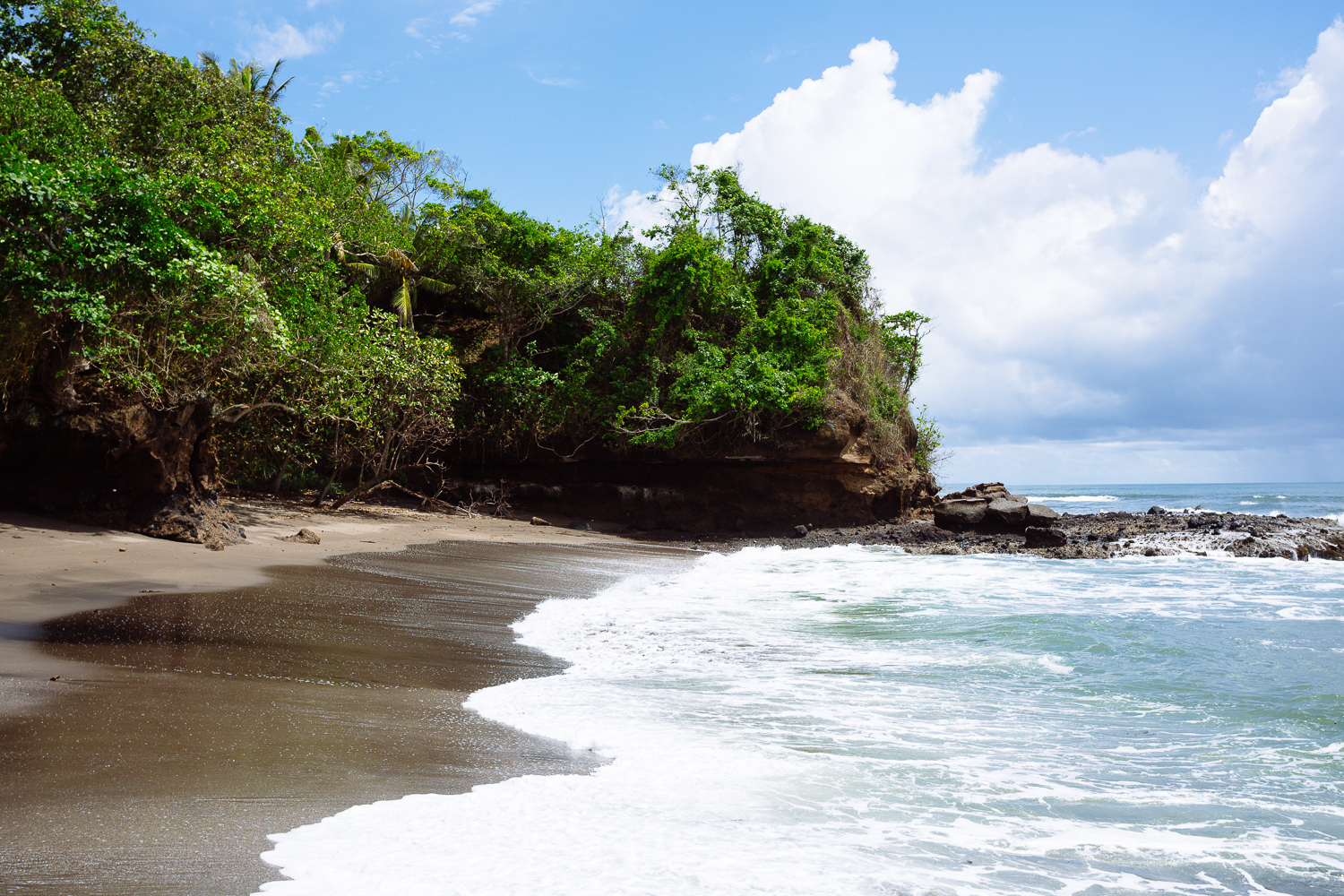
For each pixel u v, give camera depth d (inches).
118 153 712.4
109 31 829.8
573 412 1184.8
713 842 150.9
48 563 438.0
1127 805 186.9
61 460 548.4
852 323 1293.1
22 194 482.3
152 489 573.9
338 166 1083.3
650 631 397.7
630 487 1199.6
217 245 691.4
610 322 1243.8
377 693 253.9
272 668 272.5
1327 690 303.6
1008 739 235.8
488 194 1234.6
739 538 1105.4
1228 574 708.7
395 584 490.6
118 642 288.2
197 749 184.1
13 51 818.8
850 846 153.9
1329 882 150.1
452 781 177.0
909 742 227.3
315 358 757.9
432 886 125.2
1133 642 387.9
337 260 1011.3
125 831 138.4
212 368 669.3
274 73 1237.7
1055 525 1091.3
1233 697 292.5
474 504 1127.6
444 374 961.5
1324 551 874.1
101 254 510.0
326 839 141.3
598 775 187.0
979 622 438.0
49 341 526.0
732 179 1331.2
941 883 139.9
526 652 335.6
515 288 1203.2
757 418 1164.5
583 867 135.6
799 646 368.8
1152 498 3373.5
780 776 192.5
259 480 1031.6
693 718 242.4
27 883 118.6
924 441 1454.2
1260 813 184.7
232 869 127.3
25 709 203.5
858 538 1072.2
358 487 967.6
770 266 1268.5
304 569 519.5
